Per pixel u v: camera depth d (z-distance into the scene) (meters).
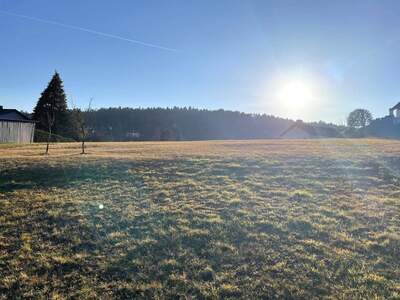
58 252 7.75
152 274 6.80
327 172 14.50
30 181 13.23
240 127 113.75
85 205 10.51
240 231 8.46
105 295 6.24
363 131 67.12
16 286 6.60
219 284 6.42
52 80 65.00
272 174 14.30
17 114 45.44
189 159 17.75
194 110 116.38
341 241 7.90
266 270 6.82
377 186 12.43
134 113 110.44
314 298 5.95
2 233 8.71
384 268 6.77
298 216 9.41
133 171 14.84
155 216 9.53
